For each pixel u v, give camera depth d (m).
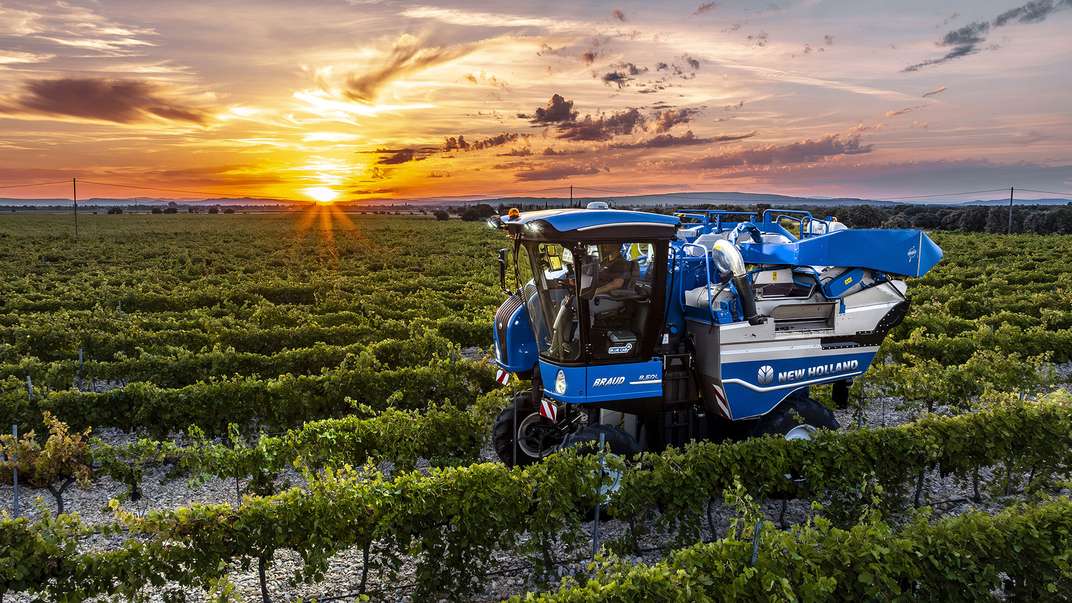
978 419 8.67
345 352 14.79
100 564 6.11
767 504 8.89
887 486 8.19
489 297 24.70
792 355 8.68
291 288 28.92
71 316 21.58
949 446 8.38
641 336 8.14
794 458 7.89
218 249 54.94
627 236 7.72
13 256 46.22
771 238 9.47
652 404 8.52
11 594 6.62
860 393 11.35
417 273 37.56
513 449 9.12
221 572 6.40
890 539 6.02
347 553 7.61
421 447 9.40
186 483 9.47
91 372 13.59
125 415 11.09
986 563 6.14
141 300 25.92
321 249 55.03
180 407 11.10
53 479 8.65
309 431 9.27
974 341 15.62
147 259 47.34
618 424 9.19
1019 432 8.67
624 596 5.41
